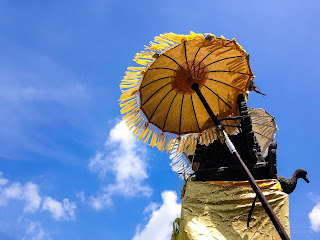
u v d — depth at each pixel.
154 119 11.03
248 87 10.61
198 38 9.31
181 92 10.56
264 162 9.09
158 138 11.06
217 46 9.77
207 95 11.00
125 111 10.73
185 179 9.79
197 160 10.23
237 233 7.76
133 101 10.73
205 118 11.12
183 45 9.73
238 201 8.29
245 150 9.71
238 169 9.22
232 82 10.77
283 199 8.05
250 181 7.35
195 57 10.31
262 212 7.97
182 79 10.37
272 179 8.56
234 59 10.33
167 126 11.19
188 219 8.24
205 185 8.91
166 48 9.52
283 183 9.15
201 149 10.38
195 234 7.84
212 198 8.55
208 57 10.33
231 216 8.08
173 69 10.43
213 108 11.09
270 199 8.11
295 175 9.38
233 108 10.74
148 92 10.66
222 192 8.59
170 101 10.96
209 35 9.25
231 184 8.72
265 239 7.59
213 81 10.83
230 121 10.70
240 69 10.51
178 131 11.22
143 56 9.77
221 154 9.99
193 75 10.34
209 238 7.71
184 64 10.40
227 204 8.33
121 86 10.35
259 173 8.97
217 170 9.44
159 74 10.39
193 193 8.85
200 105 11.09
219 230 7.88
